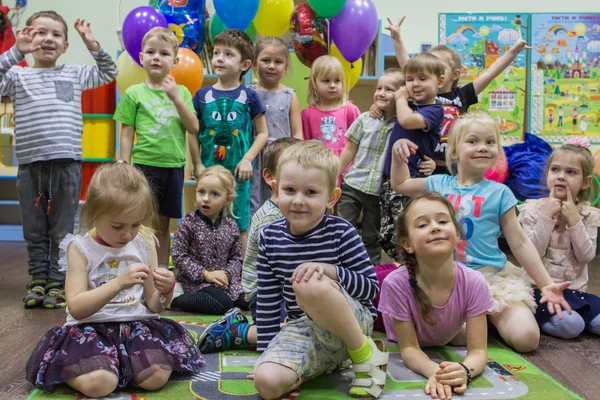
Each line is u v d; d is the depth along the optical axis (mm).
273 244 1297
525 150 3504
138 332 1284
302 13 2877
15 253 3248
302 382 1271
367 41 2830
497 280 1654
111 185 1242
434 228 1309
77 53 3953
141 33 2768
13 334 1651
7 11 3828
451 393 1205
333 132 2562
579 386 1295
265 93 2576
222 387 1247
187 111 2291
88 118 3484
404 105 2125
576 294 1760
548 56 3852
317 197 1219
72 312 1224
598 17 3842
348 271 1246
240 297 2002
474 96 2484
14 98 2145
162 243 2469
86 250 1298
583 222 1847
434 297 1389
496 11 3906
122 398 1180
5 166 3729
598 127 3869
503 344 1623
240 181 2361
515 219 1691
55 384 1215
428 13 3910
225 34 2436
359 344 1211
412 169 2121
